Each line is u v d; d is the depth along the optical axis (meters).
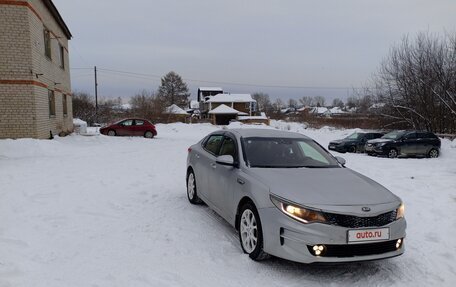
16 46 15.35
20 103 15.61
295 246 3.74
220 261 4.21
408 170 10.84
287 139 5.58
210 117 64.75
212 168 5.70
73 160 12.37
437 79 25.12
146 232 5.11
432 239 5.07
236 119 59.34
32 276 3.68
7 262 3.96
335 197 3.94
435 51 25.66
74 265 4.00
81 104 55.41
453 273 4.04
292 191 4.02
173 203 6.70
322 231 3.67
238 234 5.04
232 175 4.94
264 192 4.14
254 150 5.13
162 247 4.58
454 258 4.44
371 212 3.80
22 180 8.42
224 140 5.83
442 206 6.56
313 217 3.73
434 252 4.61
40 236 4.86
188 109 97.38
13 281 3.55
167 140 23.61
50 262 4.06
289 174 4.54
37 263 4.01
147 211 6.15
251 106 70.94
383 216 3.89
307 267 4.11
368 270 4.07
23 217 5.62
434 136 19.06
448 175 9.77
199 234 5.06
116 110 64.62
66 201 6.66
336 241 3.67
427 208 6.45
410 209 6.41
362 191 4.16
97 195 7.20
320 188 4.14
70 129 26.56
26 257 4.15
